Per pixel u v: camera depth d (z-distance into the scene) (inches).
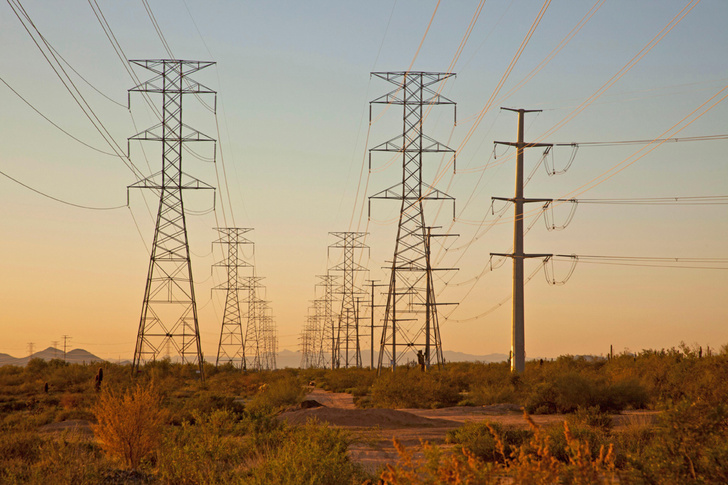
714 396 606.2
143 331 2620.6
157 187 2647.6
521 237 2699.3
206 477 549.0
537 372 2337.6
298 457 485.1
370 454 772.6
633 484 350.6
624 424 986.1
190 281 2667.3
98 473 560.7
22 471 574.2
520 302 2657.5
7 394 2593.5
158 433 698.2
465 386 2522.1
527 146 2736.2
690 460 352.2
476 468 284.7
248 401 2101.4
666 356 2001.7
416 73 2682.1
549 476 287.4
